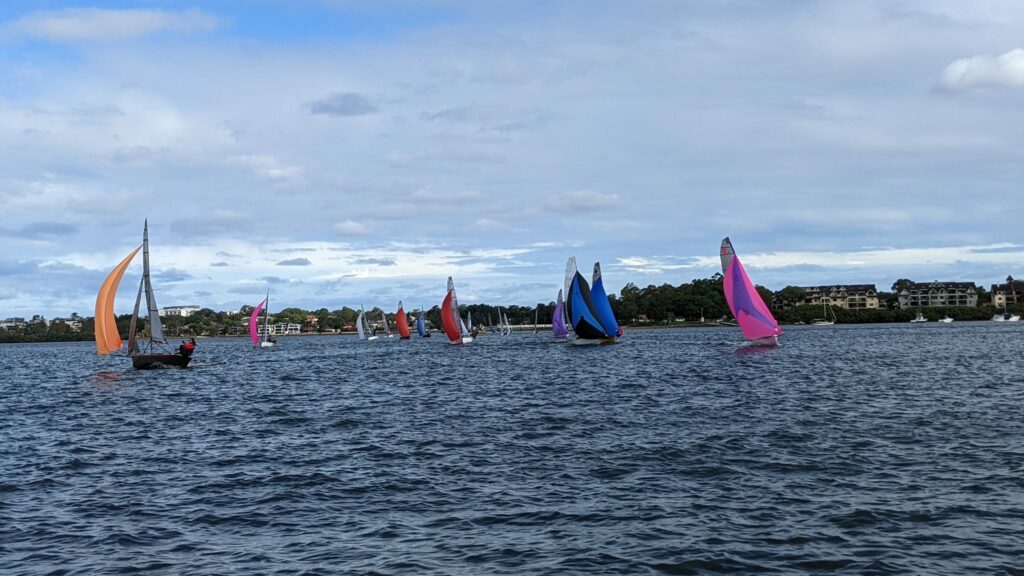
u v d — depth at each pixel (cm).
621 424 3070
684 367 6112
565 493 1991
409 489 2077
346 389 5081
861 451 2388
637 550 1548
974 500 1820
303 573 1474
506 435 2889
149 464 2500
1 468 2486
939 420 2958
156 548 1642
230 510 1917
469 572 1458
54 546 1664
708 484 2039
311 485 2147
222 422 3478
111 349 6438
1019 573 1394
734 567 1450
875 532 1616
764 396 3900
